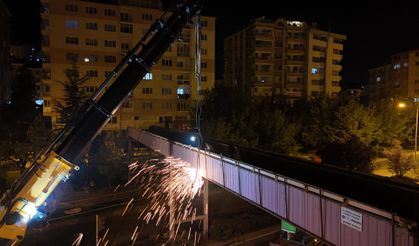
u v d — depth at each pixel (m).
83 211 26.56
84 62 53.44
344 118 42.53
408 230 7.93
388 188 12.58
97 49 54.06
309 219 11.52
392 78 92.75
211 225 23.22
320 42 78.88
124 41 55.50
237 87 46.97
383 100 49.84
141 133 36.97
